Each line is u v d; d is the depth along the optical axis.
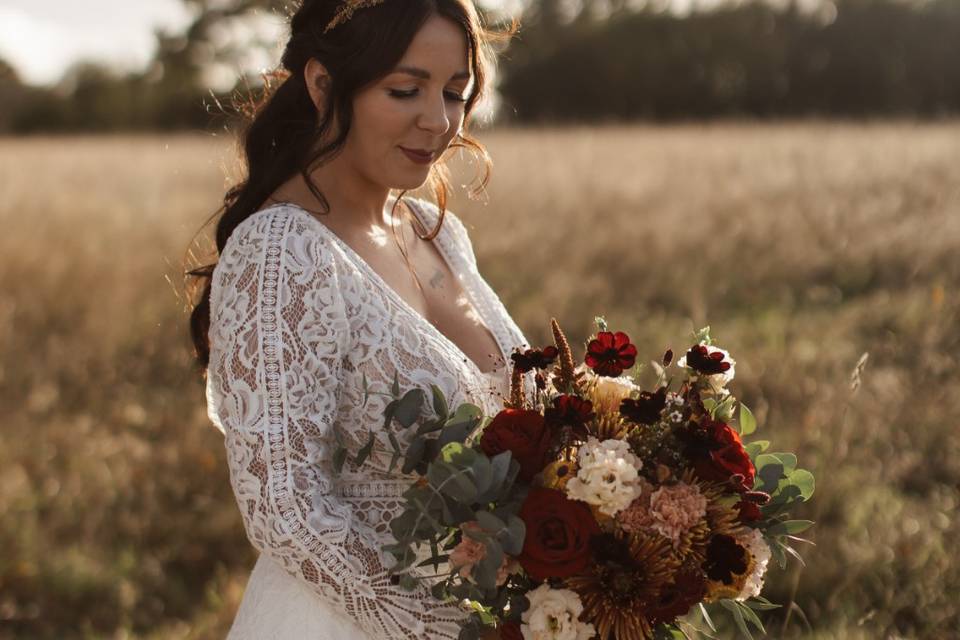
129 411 5.30
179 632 3.67
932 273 7.61
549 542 1.49
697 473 1.59
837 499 3.82
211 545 4.29
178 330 6.58
